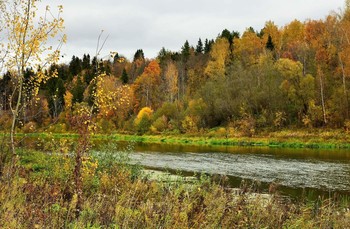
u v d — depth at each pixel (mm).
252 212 9570
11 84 12891
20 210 7234
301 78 63094
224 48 107250
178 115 74688
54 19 11828
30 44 11555
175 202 9266
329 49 68438
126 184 13000
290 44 90750
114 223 7934
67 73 135125
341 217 10469
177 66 117250
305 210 10984
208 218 8234
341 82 62625
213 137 61844
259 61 79250
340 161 33438
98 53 11758
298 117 61281
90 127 11203
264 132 59156
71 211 7855
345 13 72312
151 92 103500
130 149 18922
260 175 25641
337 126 55875
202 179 14805
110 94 11867
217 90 72688
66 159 13875
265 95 64562
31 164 16266
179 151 43906
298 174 26141
